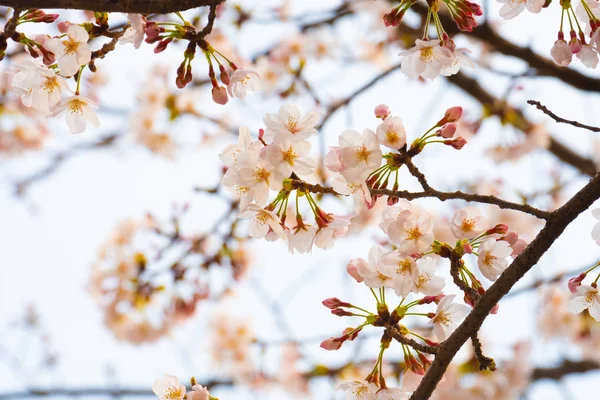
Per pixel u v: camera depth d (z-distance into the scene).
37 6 1.60
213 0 1.62
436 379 1.65
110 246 2.62
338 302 1.68
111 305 2.58
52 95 1.67
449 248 1.67
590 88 2.49
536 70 2.51
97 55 1.67
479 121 2.86
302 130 1.63
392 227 1.64
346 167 1.63
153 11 1.61
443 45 1.69
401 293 1.65
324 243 1.66
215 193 2.49
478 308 1.65
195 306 2.58
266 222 1.65
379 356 1.67
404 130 1.65
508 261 1.67
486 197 1.66
